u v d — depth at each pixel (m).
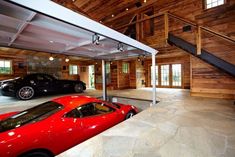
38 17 2.57
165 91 8.33
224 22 5.08
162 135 2.28
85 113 2.59
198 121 2.90
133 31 8.43
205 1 5.59
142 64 11.20
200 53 4.70
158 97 6.15
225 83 5.20
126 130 2.48
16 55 8.32
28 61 8.73
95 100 2.89
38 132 1.91
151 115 3.34
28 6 1.88
